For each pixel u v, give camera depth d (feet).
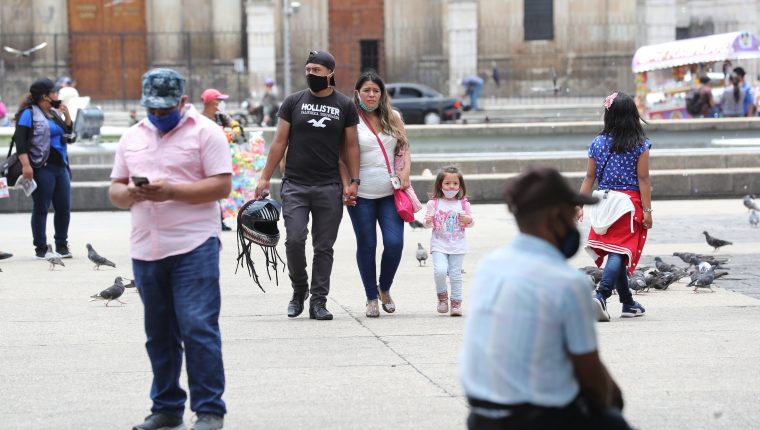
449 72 497.05
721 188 229.86
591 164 102.68
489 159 250.98
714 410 72.28
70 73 491.31
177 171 66.95
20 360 88.89
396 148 104.37
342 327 100.89
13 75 484.33
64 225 149.59
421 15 513.04
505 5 504.43
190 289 66.39
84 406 75.10
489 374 43.86
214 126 67.67
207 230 67.21
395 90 442.91
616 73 501.15
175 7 492.95
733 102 325.83
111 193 67.97
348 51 514.68
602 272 111.14
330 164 102.68
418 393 77.05
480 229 178.91
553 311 43.19
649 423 69.46
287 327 101.09
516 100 490.49
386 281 106.01
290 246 102.99
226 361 87.40
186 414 73.31
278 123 103.30
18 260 148.77
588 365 43.70
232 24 492.95
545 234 44.96
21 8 488.85
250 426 69.62
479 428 44.45
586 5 503.20
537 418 43.55
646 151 100.32
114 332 99.86
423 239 167.94
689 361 85.71
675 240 162.91
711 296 115.85
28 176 142.92
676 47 328.90
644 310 104.99
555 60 504.84
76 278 132.67
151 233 66.54
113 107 474.08
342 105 102.17
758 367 83.56
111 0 492.13
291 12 456.45
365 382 80.28
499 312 43.65
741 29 515.50
